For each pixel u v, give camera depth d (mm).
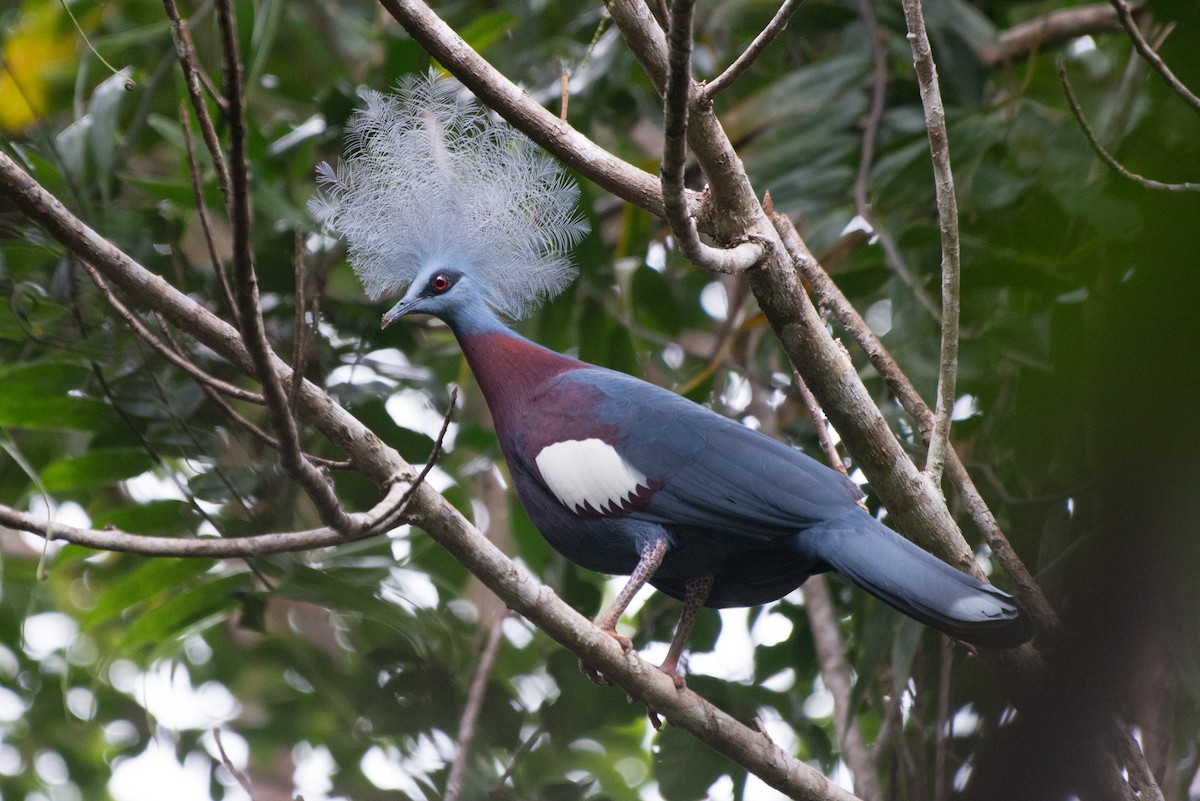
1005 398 9680
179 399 9945
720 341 11812
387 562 10430
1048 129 10516
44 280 10266
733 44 13094
